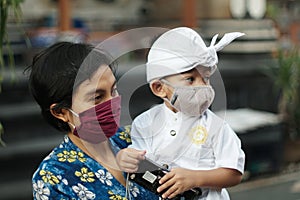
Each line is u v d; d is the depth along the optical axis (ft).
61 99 6.38
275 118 23.27
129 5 28.17
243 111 23.17
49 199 6.30
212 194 7.00
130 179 6.63
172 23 26.53
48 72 6.37
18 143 18.42
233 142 7.09
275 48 24.67
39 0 25.77
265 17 25.75
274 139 22.88
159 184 6.59
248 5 25.44
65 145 6.63
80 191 6.37
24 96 18.99
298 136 24.72
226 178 6.90
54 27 24.50
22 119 18.71
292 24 27.43
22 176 18.15
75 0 26.50
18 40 20.03
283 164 23.21
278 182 21.83
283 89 24.04
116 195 6.51
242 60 23.89
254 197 20.33
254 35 24.59
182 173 6.64
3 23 11.32
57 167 6.39
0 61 11.50
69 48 6.45
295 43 26.32
